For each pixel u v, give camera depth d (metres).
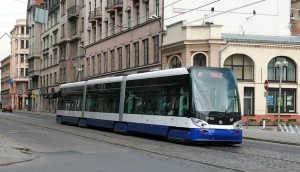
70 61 71.44
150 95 22.59
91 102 30.73
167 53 39.72
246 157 14.91
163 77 21.52
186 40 36.56
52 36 83.06
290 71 39.81
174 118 20.05
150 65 43.00
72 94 34.88
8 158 13.62
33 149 16.91
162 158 14.30
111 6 52.84
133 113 24.16
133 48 47.66
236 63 38.09
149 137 23.66
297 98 39.44
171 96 20.61
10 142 18.75
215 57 36.44
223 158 14.50
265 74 38.62
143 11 45.34
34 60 94.69
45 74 88.69
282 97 39.34
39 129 28.88
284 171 11.70
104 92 28.47
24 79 118.50
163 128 20.95
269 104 38.94
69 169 11.81
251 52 38.16
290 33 44.66
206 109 18.89
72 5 70.94
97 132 26.80
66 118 35.53
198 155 15.28
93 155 15.09
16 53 120.81
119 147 17.88
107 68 55.00
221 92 19.42
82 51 66.19
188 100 19.20
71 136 23.30
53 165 12.59
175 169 11.86
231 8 42.50
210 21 41.03
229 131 18.97
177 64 38.66
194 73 19.38
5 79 140.12
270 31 43.94
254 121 37.81
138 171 11.48
